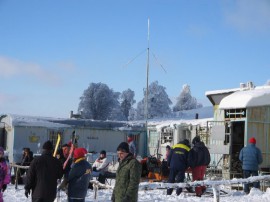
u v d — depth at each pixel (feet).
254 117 57.93
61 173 26.76
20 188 51.19
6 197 42.65
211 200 40.86
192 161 44.11
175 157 44.16
